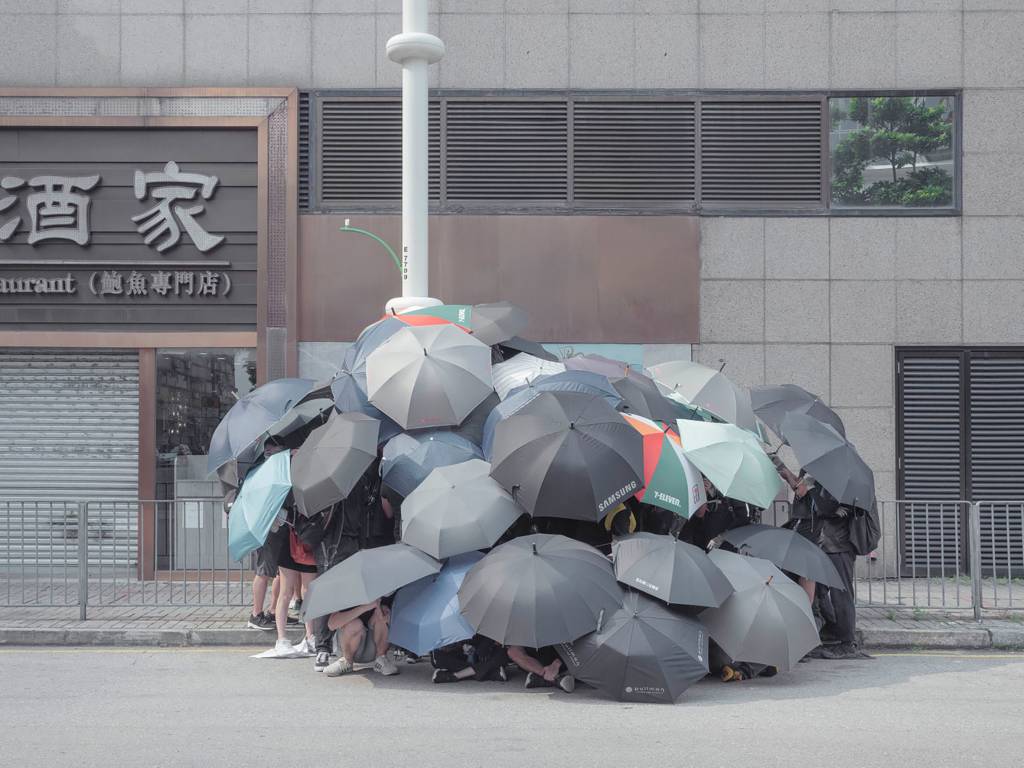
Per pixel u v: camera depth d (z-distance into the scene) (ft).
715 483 26.50
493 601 22.44
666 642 22.74
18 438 43.14
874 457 42.22
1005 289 42.37
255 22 42.68
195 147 42.52
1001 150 42.55
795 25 42.78
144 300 42.50
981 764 18.06
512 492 24.00
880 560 34.04
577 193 42.52
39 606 33.88
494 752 18.78
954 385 42.50
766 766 17.89
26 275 42.52
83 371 43.11
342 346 42.11
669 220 42.37
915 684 25.35
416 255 35.58
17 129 42.50
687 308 42.27
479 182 42.55
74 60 42.52
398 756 18.51
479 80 42.73
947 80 42.63
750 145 42.70
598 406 24.97
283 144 42.24
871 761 18.22
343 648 26.32
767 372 42.32
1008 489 42.32
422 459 26.50
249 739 19.75
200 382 42.47
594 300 42.22
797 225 42.47
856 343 42.34
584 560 23.12
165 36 42.55
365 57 42.70
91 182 42.37
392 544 26.89
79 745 19.31
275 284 42.09
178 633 30.96
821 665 28.04
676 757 18.43
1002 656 29.40
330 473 25.34
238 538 26.86
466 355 27.96
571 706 22.72
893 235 42.47
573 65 42.73
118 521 33.96
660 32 42.78
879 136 42.80
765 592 24.25
